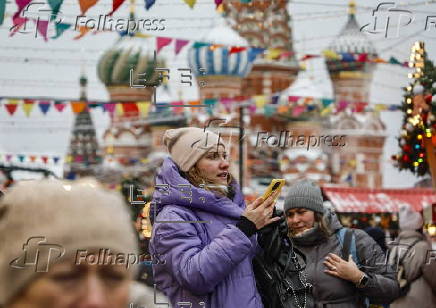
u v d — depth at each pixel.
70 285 1.12
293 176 25.12
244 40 29.42
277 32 31.66
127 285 1.15
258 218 3.47
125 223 1.16
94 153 28.77
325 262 4.50
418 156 9.67
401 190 13.22
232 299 3.52
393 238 6.83
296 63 32.19
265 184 23.25
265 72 32.62
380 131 29.36
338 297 4.50
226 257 3.40
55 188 1.14
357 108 17.22
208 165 3.72
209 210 3.62
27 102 11.16
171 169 3.63
